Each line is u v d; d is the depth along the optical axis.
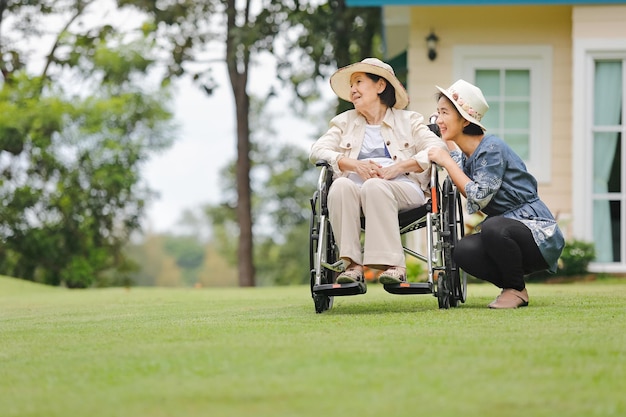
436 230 7.54
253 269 23.58
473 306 7.95
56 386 4.69
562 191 15.94
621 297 8.84
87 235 25.30
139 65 25.05
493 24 16.08
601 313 6.98
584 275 14.65
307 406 4.00
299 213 40.50
